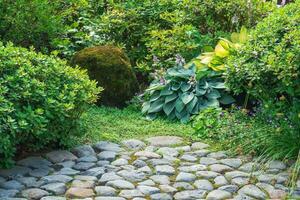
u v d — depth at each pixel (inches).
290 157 217.2
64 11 335.9
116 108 285.1
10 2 290.4
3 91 203.0
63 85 228.4
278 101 241.4
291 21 247.3
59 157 217.2
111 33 331.9
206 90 275.6
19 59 220.7
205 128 247.0
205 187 196.9
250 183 200.5
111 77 287.4
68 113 224.2
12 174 200.8
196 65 289.6
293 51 231.0
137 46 334.0
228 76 247.1
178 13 329.1
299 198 189.3
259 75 235.5
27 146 220.4
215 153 227.3
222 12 330.6
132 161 217.5
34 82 214.2
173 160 219.3
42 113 207.8
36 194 186.1
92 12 359.3
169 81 281.1
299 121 228.2
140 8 335.6
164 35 315.6
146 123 265.4
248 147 225.1
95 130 248.7
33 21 297.7
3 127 195.5
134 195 188.1
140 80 323.9
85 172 205.6
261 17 329.4
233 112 257.6
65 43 315.3
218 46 285.1
